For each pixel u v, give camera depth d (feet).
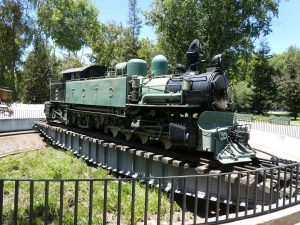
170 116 38.27
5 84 91.61
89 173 42.06
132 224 17.20
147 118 40.65
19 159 47.96
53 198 28.99
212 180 29.99
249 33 104.53
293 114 140.77
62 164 43.75
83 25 172.24
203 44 99.14
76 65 173.68
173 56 107.24
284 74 148.05
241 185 27.71
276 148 54.03
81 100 55.47
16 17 78.07
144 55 144.87
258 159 32.99
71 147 56.70
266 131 59.52
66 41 169.89
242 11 102.99
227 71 105.91
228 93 36.58
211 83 34.65
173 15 103.14
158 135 37.83
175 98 36.32
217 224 18.21
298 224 20.08
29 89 160.15
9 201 28.60
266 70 147.54
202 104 35.40
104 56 155.94
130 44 152.15
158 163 36.50
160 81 39.40
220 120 33.50
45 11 85.51
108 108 47.91
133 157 39.88
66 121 63.93
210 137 31.27
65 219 25.64
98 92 49.52
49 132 68.39
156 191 34.17
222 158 30.68
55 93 68.90
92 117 54.80
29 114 90.99
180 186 33.30
